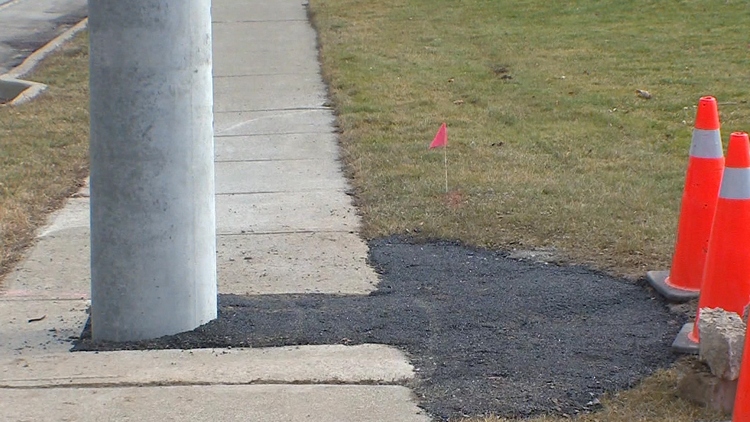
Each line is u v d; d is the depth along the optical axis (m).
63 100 11.52
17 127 10.11
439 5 18.39
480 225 7.02
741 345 4.19
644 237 6.64
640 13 16.59
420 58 13.48
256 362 4.84
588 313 5.52
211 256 5.36
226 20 17.97
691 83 11.68
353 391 4.50
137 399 4.43
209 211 5.29
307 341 5.14
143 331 5.20
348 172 8.59
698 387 4.30
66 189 8.12
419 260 6.46
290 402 4.39
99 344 5.18
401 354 4.94
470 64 13.06
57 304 5.76
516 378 4.63
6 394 4.49
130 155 5.00
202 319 5.34
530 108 10.68
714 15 16.09
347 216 7.41
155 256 5.13
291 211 7.55
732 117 10.14
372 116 10.38
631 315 5.48
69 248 6.73
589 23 15.98
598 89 11.50
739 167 4.83
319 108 11.06
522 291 5.86
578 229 6.86
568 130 9.75
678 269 5.70
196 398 4.43
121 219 5.07
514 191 7.71
